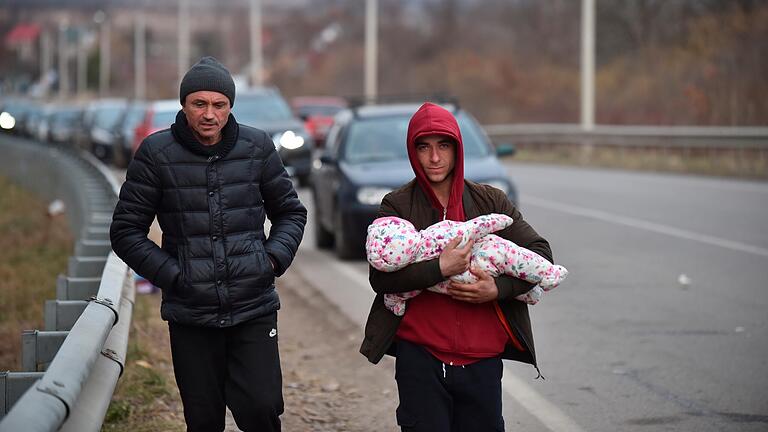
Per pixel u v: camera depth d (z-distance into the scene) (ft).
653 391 42.42
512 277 26.86
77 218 84.99
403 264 26.18
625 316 56.18
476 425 27.43
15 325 56.29
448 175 27.30
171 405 39.83
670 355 47.93
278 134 131.64
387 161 79.97
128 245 28.43
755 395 41.65
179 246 28.50
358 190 76.28
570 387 43.32
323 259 80.74
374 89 270.05
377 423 39.55
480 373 27.14
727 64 197.57
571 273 69.00
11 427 19.19
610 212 100.89
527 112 253.24
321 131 190.90
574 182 135.54
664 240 82.43
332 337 53.98
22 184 140.36
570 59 304.09
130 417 37.76
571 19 332.80
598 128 183.42
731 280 65.57
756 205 104.12
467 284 26.37
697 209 101.65
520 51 330.34
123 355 31.63
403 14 439.63
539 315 56.85
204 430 29.66
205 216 28.40
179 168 28.35
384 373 46.68
